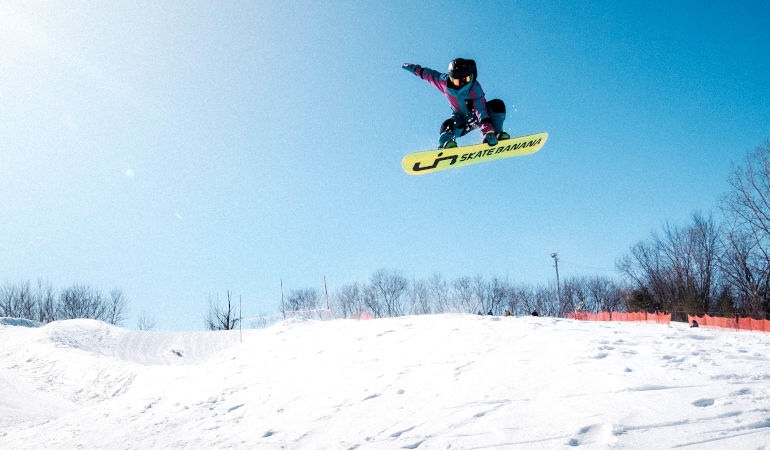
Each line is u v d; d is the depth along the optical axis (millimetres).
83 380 17875
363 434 4625
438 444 3959
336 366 7895
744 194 26344
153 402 8656
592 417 3764
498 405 4535
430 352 7453
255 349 11289
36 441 7523
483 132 6613
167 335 26016
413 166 7434
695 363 4766
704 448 3010
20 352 22047
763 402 3537
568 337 6801
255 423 5980
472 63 6418
